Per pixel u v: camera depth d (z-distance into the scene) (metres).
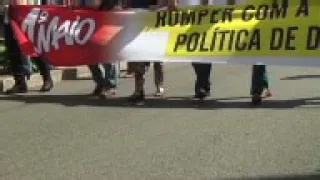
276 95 9.48
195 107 8.67
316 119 7.72
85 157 6.23
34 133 7.31
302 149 6.39
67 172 5.74
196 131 7.22
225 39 8.76
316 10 8.46
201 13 8.91
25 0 10.35
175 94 9.90
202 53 8.83
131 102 9.05
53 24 9.51
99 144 6.73
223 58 8.73
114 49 9.19
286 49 8.53
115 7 9.23
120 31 9.20
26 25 9.64
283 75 12.12
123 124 7.67
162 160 6.07
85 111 8.55
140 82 8.97
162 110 8.52
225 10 8.84
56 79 11.48
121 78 11.91
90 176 5.61
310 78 11.57
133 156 6.23
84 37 9.35
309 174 5.57
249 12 8.72
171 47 8.98
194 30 8.91
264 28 8.62
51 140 6.96
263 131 7.16
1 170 5.85
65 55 9.47
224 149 6.43
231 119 7.81
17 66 9.95
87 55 9.34
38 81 10.80
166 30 9.04
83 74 11.88
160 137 6.98
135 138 6.95
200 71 8.83
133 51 9.11
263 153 6.26
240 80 11.57
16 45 9.84
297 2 8.52
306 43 8.47
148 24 9.12
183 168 5.80
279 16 8.59
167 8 9.02
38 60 10.09
